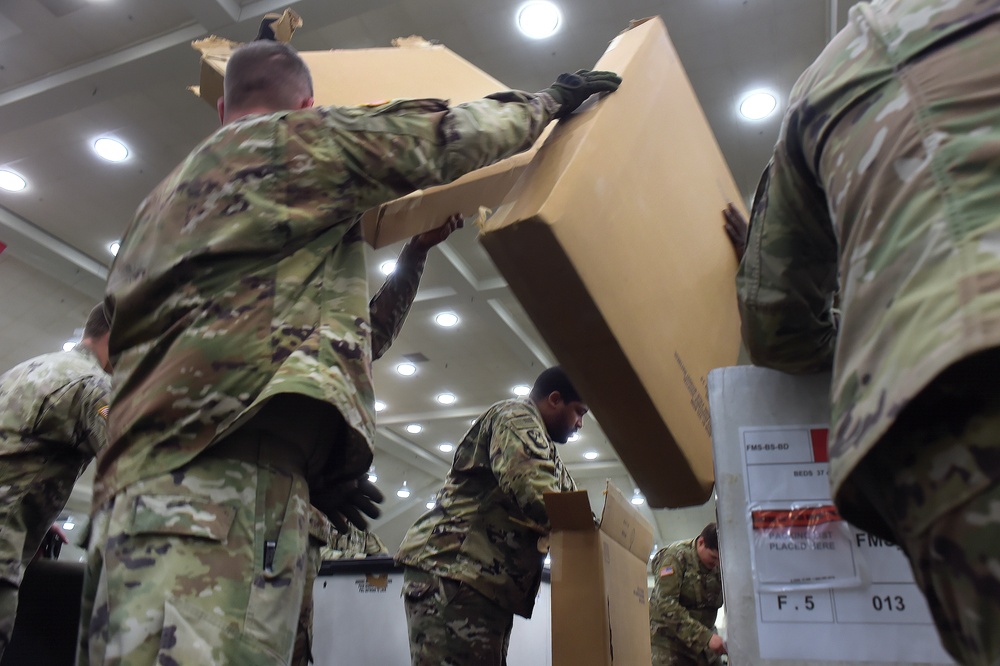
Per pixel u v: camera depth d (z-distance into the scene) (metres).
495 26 3.41
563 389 1.63
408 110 0.91
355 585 2.02
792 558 0.73
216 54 1.19
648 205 0.94
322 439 0.83
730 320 1.12
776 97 3.72
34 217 5.10
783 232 0.68
